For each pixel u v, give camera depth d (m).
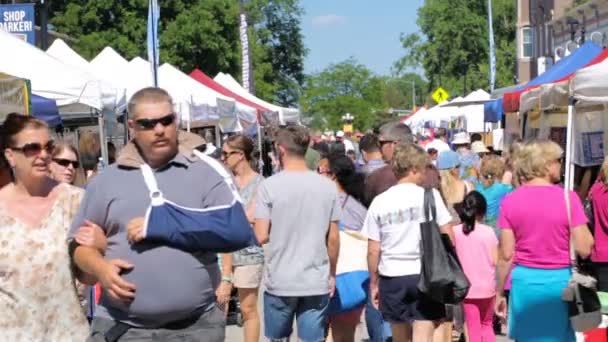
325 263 7.09
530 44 57.09
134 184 4.46
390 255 7.11
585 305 6.48
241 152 8.54
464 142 17.56
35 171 5.05
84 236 4.46
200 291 4.46
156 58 18.03
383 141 8.78
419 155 7.14
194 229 4.36
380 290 7.21
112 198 4.46
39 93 12.83
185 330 4.48
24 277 4.95
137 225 4.36
